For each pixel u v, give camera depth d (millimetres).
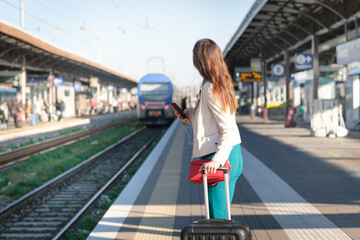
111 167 12914
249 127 20547
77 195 9109
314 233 4258
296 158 9664
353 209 5117
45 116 30016
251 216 4980
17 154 13188
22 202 7906
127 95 64000
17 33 18031
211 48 2539
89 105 43812
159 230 4527
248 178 7441
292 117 19703
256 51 25375
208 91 2475
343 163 8711
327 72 24312
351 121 17891
